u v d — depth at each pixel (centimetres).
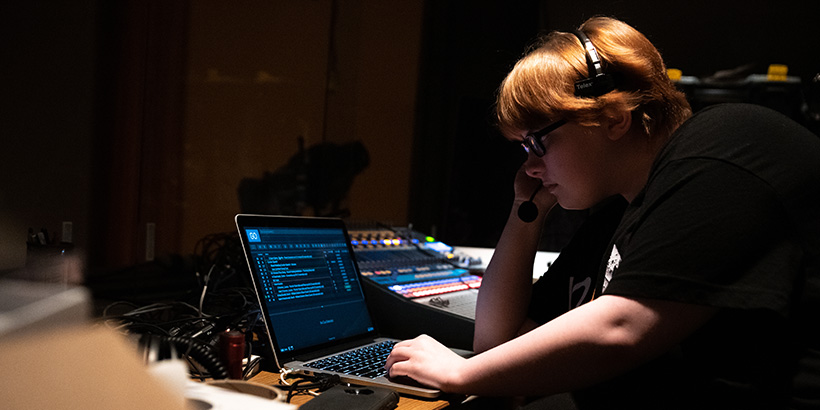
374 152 322
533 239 142
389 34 321
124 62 188
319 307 130
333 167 302
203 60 228
